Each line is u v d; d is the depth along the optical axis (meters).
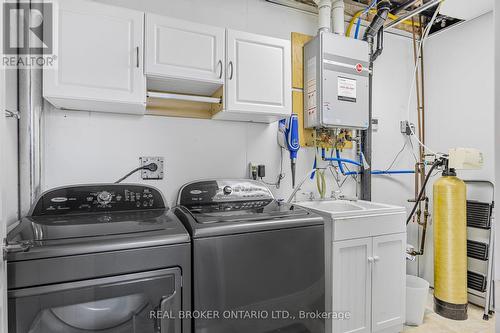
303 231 1.42
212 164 2.04
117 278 1.04
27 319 0.93
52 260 0.95
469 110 2.53
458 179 2.26
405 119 2.87
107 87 1.43
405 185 2.85
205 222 1.27
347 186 2.56
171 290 1.12
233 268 1.24
